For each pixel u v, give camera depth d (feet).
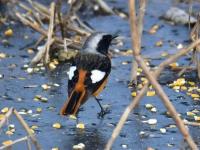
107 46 42.88
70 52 52.39
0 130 39.04
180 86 47.37
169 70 50.67
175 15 63.31
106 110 42.80
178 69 50.44
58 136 38.65
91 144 37.70
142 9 44.47
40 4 62.95
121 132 39.32
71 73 39.65
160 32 60.80
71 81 39.06
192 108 43.16
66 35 55.72
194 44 26.32
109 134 39.09
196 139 38.19
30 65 51.37
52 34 53.62
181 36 59.67
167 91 46.39
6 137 38.11
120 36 59.06
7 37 57.82
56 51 53.21
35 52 54.65
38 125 40.16
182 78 48.93
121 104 43.98
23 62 52.08
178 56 25.95
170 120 41.19
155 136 38.78
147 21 63.72
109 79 48.80
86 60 40.27
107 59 41.01
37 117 41.37
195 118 41.29
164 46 56.85
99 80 39.65
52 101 44.21
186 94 45.83
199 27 44.42
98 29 60.85
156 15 65.16
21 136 38.29
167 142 37.93
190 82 48.14
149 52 55.16
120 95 45.62
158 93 24.59
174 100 44.65
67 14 56.34
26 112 42.19
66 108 37.14
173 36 59.72
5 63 51.72
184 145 36.96
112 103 44.14
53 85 47.39
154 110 42.78
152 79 24.63
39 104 43.62
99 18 64.18
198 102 44.27
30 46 55.88
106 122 40.96
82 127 40.01
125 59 53.36
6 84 47.29
